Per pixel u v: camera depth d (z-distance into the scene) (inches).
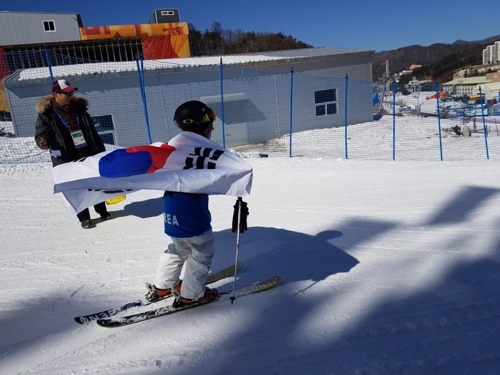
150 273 132.0
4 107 614.5
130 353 89.1
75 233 175.5
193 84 636.1
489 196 230.8
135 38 889.5
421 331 96.1
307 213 201.6
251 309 106.7
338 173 294.4
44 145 170.2
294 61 716.0
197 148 98.2
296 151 603.8
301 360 85.7
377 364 83.9
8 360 87.5
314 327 98.1
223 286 121.6
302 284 121.3
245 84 677.3
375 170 305.3
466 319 100.9
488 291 116.2
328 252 148.3
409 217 194.4
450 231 172.7
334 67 761.0
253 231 173.3
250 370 82.8
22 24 924.0
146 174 93.0
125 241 163.2
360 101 784.3
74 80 562.9
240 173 96.7
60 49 786.2
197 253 100.0
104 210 192.2
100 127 587.8
